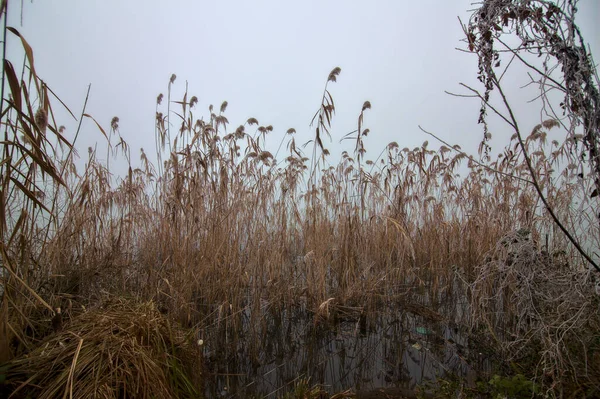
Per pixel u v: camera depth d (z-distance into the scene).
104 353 2.16
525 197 3.87
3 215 2.01
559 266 2.65
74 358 1.96
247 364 3.31
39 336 2.66
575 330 2.37
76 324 2.53
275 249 4.51
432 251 5.10
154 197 4.84
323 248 4.54
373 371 3.13
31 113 2.00
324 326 4.07
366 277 4.42
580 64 1.99
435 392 2.65
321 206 5.13
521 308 2.71
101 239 4.32
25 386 2.04
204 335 3.60
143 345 2.35
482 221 4.93
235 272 4.05
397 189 5.05
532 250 2.54
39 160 2.02
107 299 3.15
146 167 5.54
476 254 4.89
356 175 4.97
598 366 2.28
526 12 2.12
